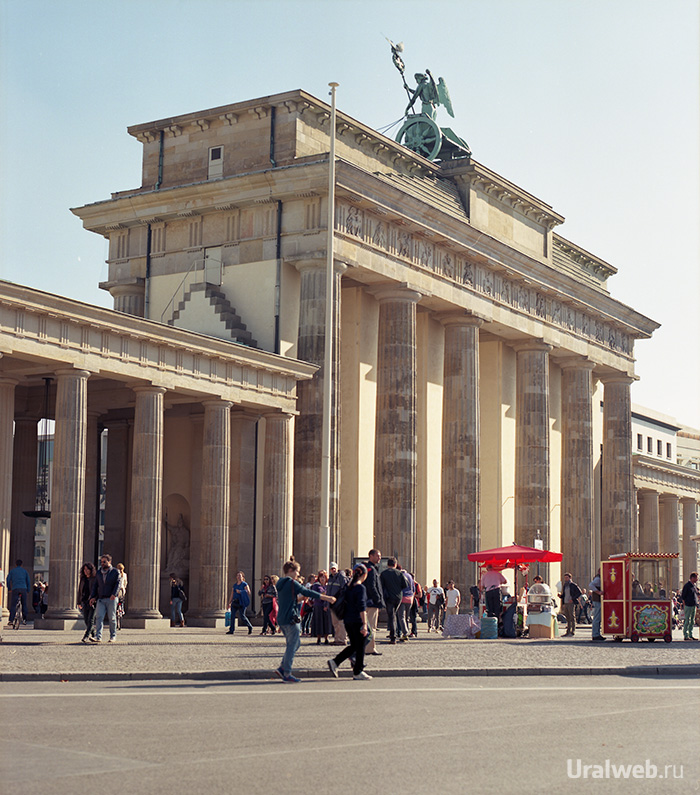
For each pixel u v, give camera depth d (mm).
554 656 29422
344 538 58281
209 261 55469
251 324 53469
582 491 74750
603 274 83125
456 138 67250
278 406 47594
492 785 10844
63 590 38125
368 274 55750
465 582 60781
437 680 22781
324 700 18250
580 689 21078
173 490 50625
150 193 56625
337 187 52250
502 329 67188
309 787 10609
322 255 52062
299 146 54875
